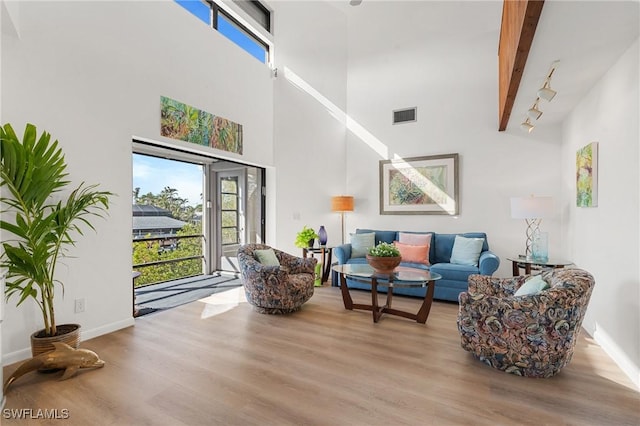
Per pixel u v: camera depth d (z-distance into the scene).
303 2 5.57
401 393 2.07
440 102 5.30
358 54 5.94
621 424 1.77
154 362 2.48
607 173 2.75
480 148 5.02
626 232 2.41
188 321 3.42
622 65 2.44
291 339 2.94
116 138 3.18
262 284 3.57
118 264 3.18
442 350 2.71
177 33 3.84
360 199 5.95
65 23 2.81
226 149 4.47
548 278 2.60
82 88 2.92
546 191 4.59
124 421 1.79
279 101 5.35
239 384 2.17
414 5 4.97
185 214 5.58
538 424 1.77
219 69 4.39
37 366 2.18
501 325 2.33
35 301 2.60
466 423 1.78
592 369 2.39
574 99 3.46
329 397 2.02
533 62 2.53
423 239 4.91
